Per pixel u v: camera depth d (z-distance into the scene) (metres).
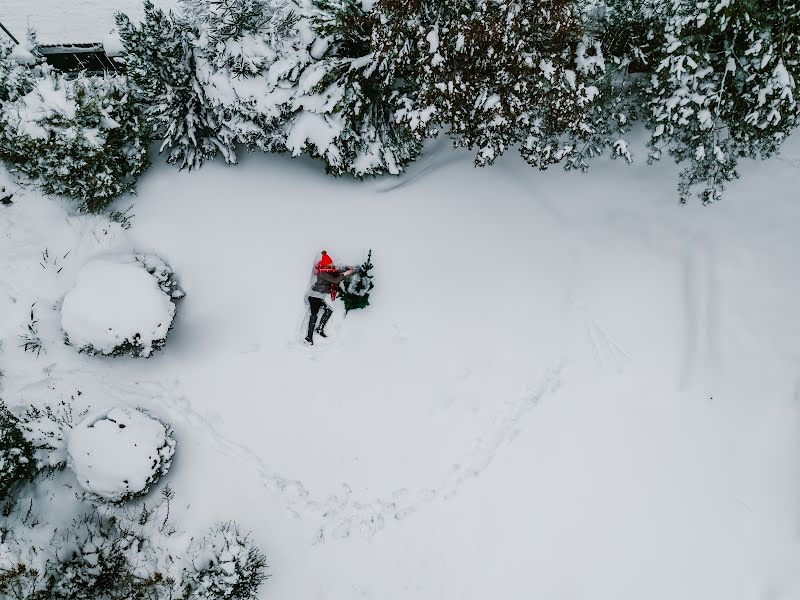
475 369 7.18
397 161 8.30
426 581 6.09
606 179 8.43
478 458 6.67
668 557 5.91
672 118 6.76
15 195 7.57
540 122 7.08
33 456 6.21
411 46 6.73
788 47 5.86
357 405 7.05
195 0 7.09
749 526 5.92
